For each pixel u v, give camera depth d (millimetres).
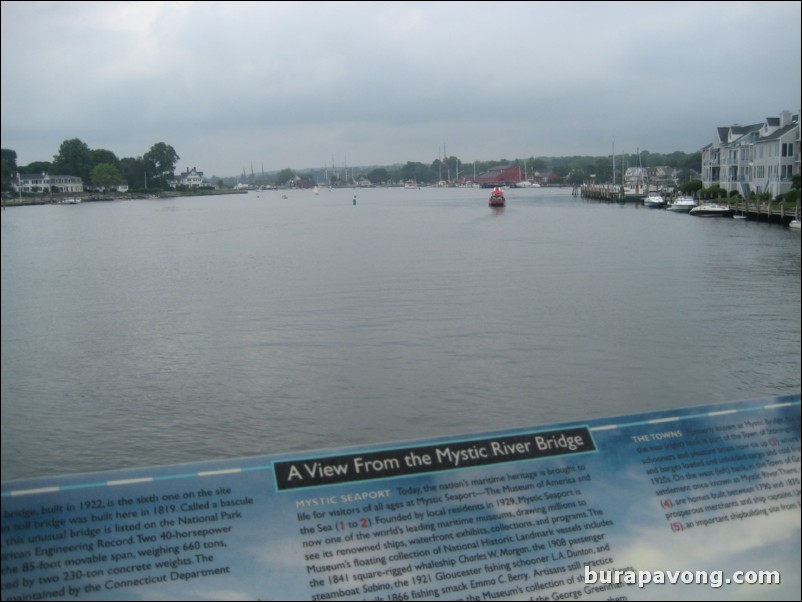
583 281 35625
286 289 34625
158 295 33312
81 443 15578
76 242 56781
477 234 66062
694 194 102688
